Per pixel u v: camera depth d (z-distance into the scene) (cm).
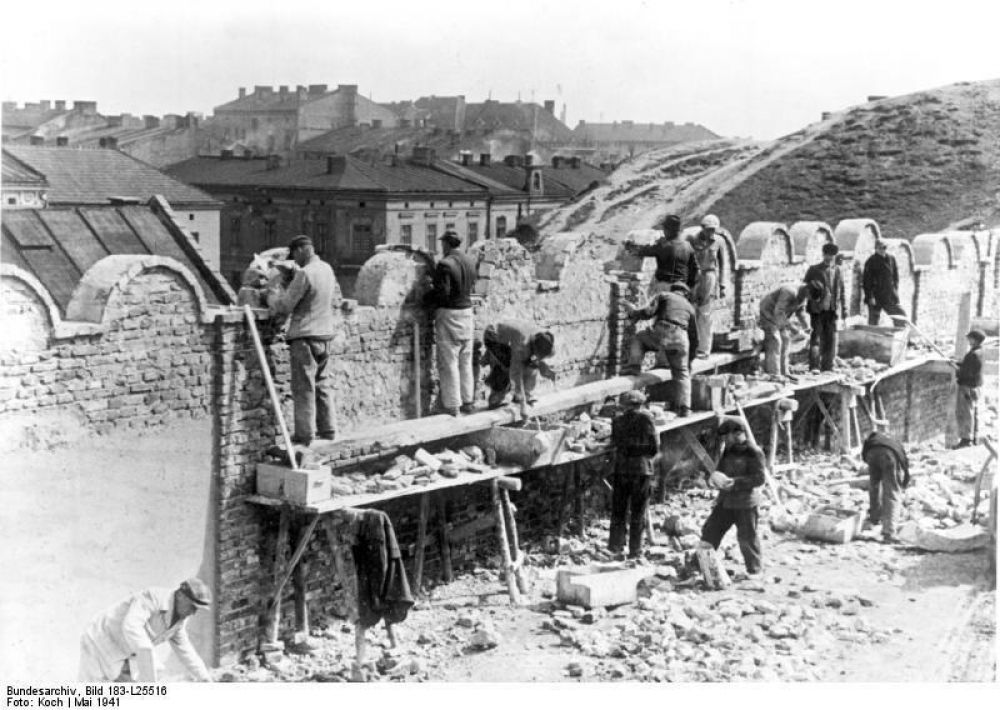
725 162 4919
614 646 1209
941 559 1530
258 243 2792
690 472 1886
